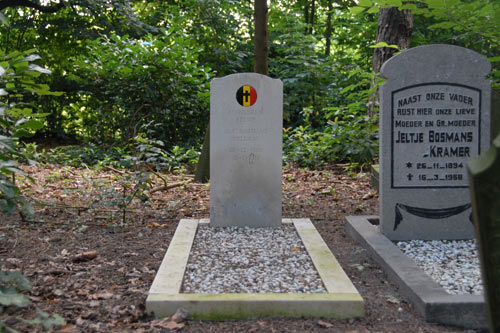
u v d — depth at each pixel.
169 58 12.26
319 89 14.68
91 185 7.92
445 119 5.02
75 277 4.00
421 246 4.89
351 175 8.88
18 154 3.72
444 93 4.99
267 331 3.13
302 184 8.35
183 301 3.33
